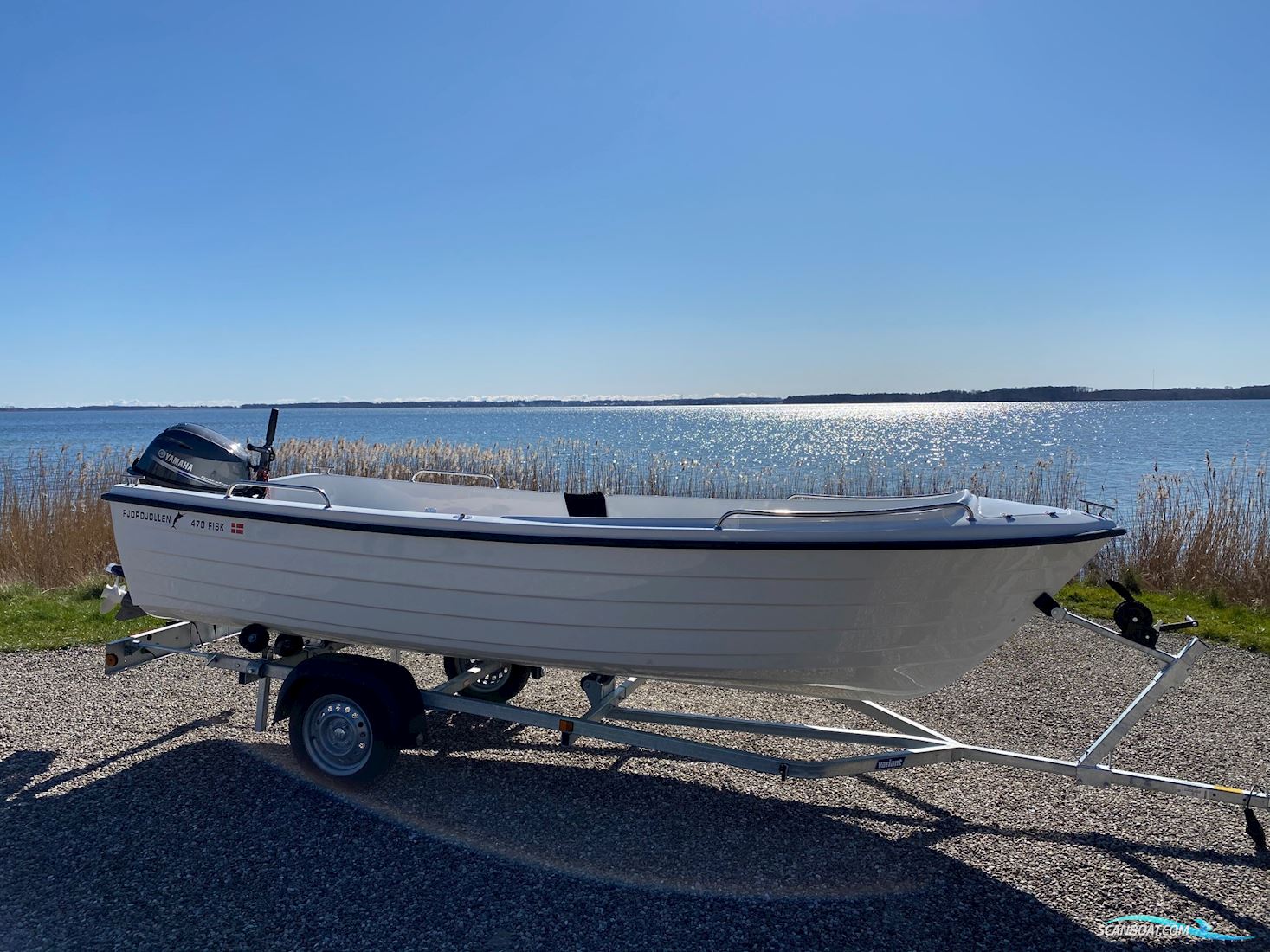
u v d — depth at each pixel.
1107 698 5.17
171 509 4.11
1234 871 3.14
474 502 5.14
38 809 3.54
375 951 2.61
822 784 3.91
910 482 13.24
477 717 4.78
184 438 4.61
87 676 5.34
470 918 2.79
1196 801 3.73
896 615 3.41
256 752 4.17
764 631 3.45
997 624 3.62
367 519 3.65
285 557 3.90
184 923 2.75
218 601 4.13
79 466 10.23
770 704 5.08
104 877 3.02
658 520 3.44
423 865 3.14
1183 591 7.95
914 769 4.08
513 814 3.57
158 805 3.59
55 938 2.66
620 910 2.86
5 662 5.60
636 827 3.47
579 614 3.53
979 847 3.32
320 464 11.84
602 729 3.59
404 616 3.77
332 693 3.76
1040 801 3.74
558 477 12.48
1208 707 4.95
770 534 3.21
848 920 2.81
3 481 9.67
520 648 3.67
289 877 3.04
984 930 2.76
